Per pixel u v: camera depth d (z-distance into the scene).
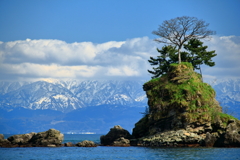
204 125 120.50
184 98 124.50
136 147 120.81
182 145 116.69
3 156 95.00
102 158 91.56
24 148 116.62
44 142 124.19
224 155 90.44
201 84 129.38
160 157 89.62
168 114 126.69
